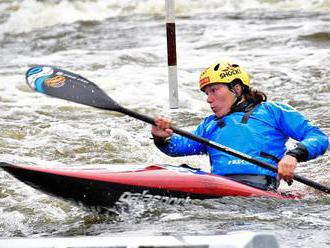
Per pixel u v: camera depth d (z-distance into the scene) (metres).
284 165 16.25
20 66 41.41
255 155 17.12
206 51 43.56
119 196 15.22
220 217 14.99
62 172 14.70
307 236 13.60
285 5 63.03
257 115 17.41
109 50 46.66
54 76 16.78
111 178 15.10
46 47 51.56
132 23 59.34
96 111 29.62
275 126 17.36
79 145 23.92
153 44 48.06
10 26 63.56
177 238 8.51
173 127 16.59
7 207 17.25
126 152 23.23
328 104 29.48
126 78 35.59
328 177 19.62
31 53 49.28
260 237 8.00
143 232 14.16
